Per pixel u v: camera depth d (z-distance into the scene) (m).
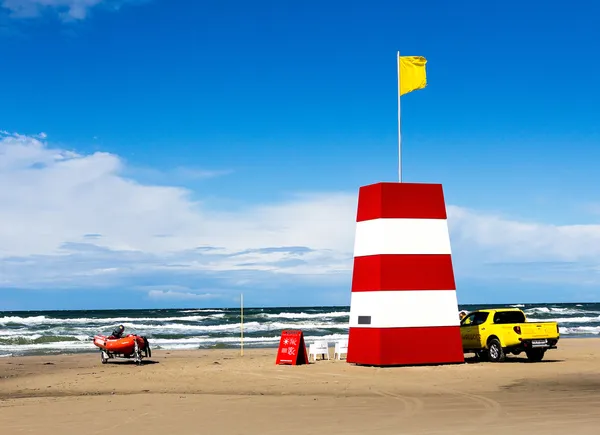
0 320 77.56
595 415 12.60
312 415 13.25
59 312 143.75
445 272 23.41
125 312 134.38
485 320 25.25
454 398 15.48
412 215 23.23
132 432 11.72
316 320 79.06
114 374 23.05
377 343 22.52
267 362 26.12
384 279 22.72
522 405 14.10
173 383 19.92
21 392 18.70
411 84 24.25
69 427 12.34
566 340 42.75
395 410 13.73
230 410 14.13
